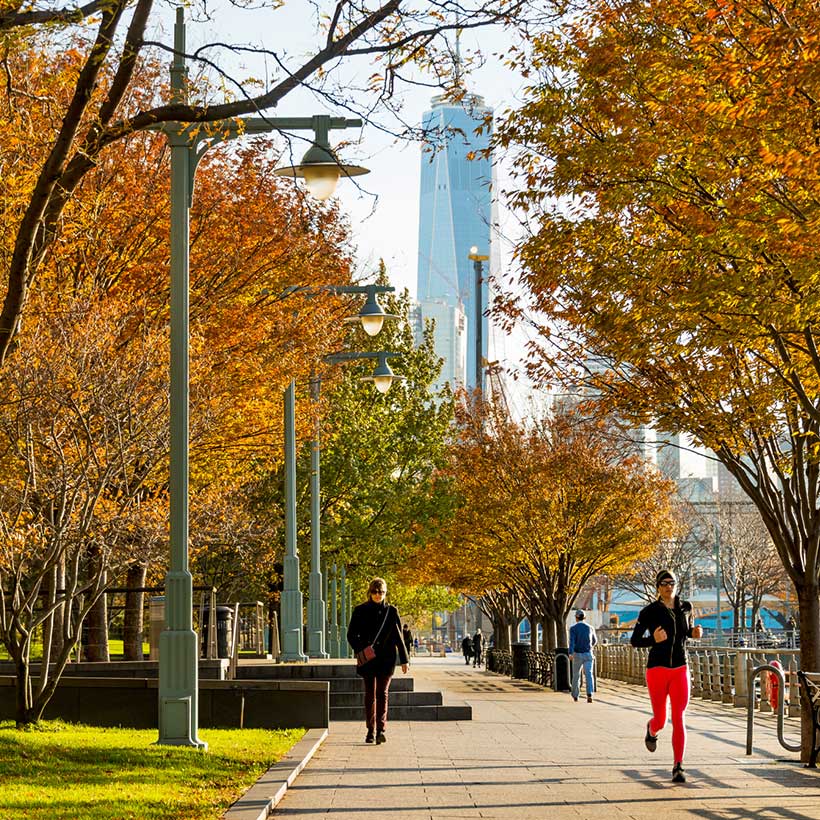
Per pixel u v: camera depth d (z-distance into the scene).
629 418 20.91
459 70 12.23
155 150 23.19
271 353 24.70
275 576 48.03
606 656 52.47
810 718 16.03
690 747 18.38
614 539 46.56
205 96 13.18
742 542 82.50
